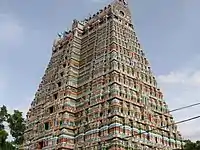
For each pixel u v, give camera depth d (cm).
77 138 7994
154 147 7569
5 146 7456
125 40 9106
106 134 7244
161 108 8612
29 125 9625
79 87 8988
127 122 7394
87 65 9206
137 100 8106
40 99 9900
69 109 8494
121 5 9988
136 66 8781
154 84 8950
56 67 10125
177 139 8300
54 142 8150
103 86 8150
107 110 7619
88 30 10169
